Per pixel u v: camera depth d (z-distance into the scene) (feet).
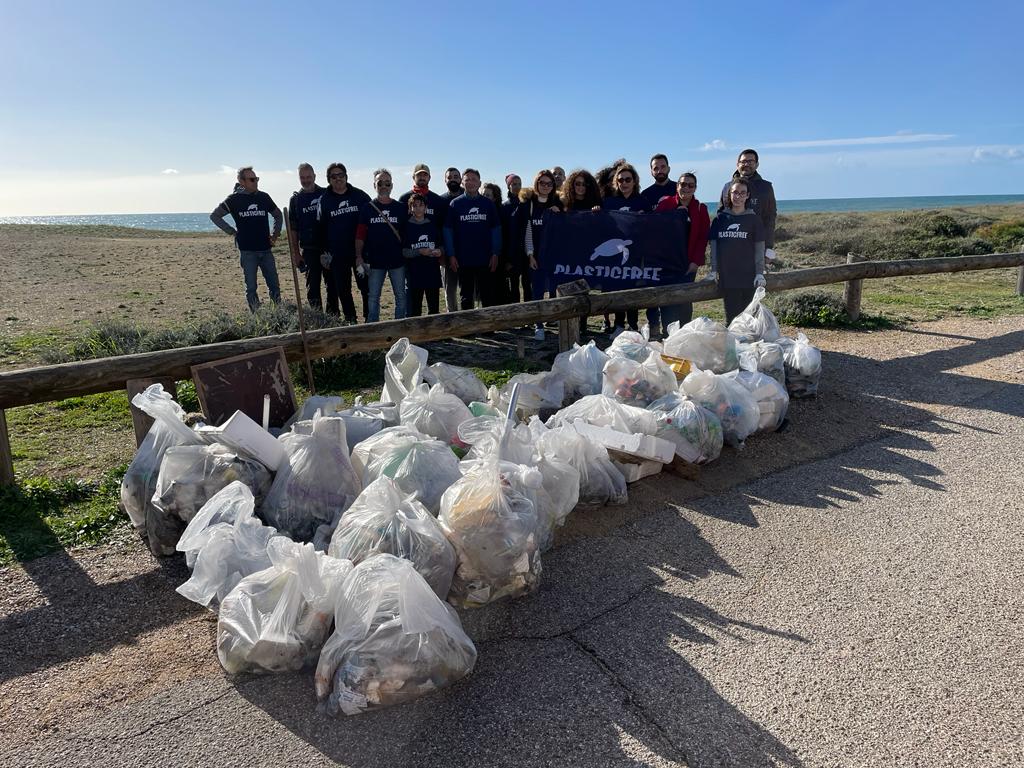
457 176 31.19
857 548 12.62
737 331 22.54
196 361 16.22
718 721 8.55
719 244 25.04
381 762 7.99
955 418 19.77
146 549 12.90
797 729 8.41
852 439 18.20
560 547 12.85
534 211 27.81
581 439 14.06
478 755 8.07
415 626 8.65
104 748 8.30
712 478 15.81
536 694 9.04
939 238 79.20
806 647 9.88
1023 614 10.59
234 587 9.83
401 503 10.76
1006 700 8.82
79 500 14.71
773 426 18.65
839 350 27.61
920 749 8.08
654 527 13.55
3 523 13.73
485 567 10.64
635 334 19.57
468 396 17.84
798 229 103.76
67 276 58.34
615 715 8.66
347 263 28.73
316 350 18.57
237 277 57.47
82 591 11.60
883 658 9.63
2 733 8.57
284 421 16.85
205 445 12.96
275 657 9.22
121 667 9.76
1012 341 28.99
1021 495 14.71
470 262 27.78
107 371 15.19
